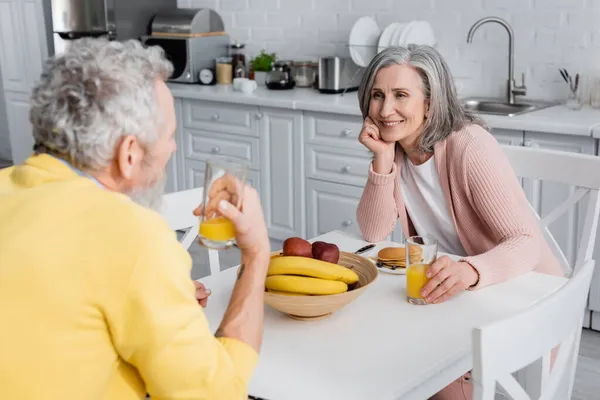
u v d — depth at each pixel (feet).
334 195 12.61
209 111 13.96
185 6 16.22
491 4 12.35
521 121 10.27
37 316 3.23
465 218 6.63
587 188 7.06
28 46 16.56
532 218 6.73
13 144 17.72
